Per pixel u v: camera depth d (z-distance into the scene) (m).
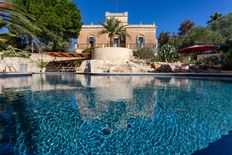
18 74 16.59
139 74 16.58
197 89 9.20
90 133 3.87
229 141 3.46
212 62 18.03
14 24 8.66
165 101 6.64
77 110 5.53
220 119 4.67
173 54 22.08
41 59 23.45
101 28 35.94
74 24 28.83
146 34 35.97
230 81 12.20
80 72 19.95
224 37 28.17
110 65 19.72
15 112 5.30
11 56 20.22
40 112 5.34
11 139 3.57
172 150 3.16
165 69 18.42
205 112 5.27
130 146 3.29
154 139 3.59
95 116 4.99
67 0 28.61
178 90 8.94
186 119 4.70
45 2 26.23
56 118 4.80
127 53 21.14
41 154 3.04
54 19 25.09
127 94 7.99
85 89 9.42
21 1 24.83
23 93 8.31
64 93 8.29
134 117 4.87
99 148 3.25
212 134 3.79
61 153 3.08
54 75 18.36
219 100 6.75
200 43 28.84
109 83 11.81
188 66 18.09
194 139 3.56
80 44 35.38
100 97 7.38
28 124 4.36
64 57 25.52
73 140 3.54
